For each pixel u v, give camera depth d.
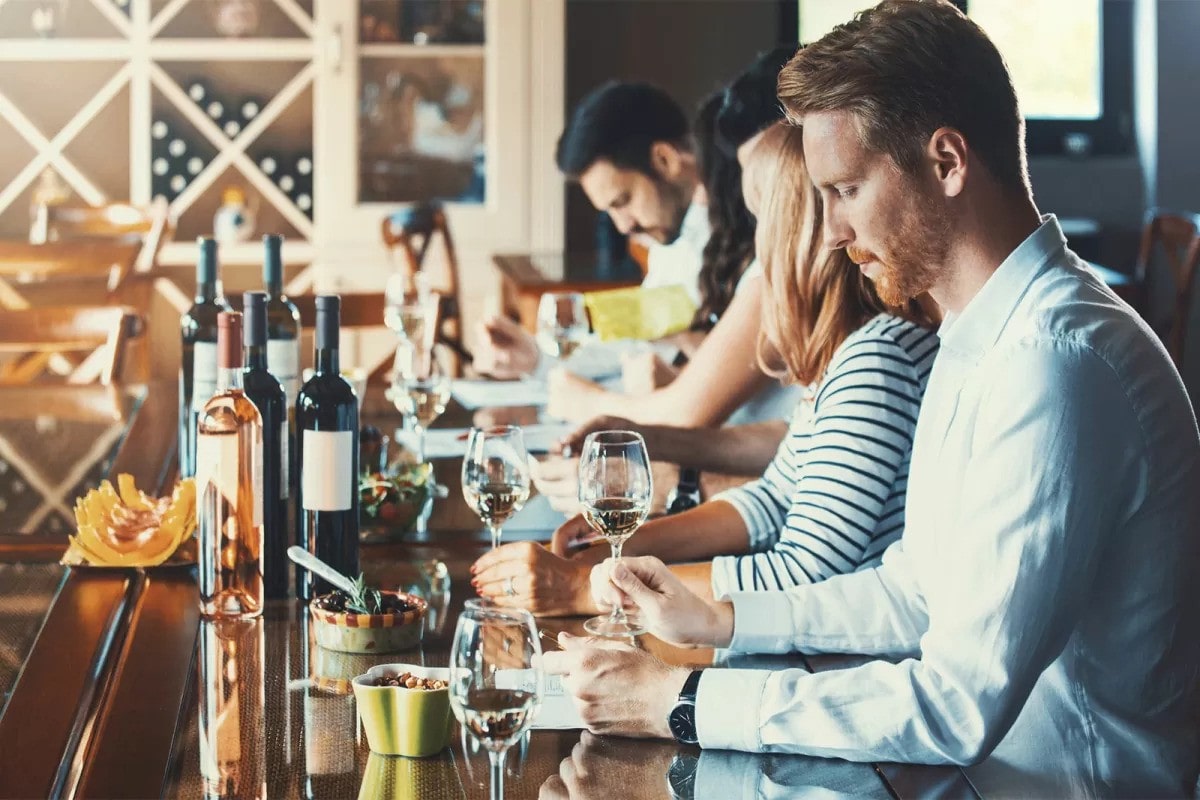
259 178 5.36
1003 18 5.71
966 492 1.25
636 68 5.86
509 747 1.21
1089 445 1.23
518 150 5.41
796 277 1.78
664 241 3.34
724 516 1.90
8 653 1.44
